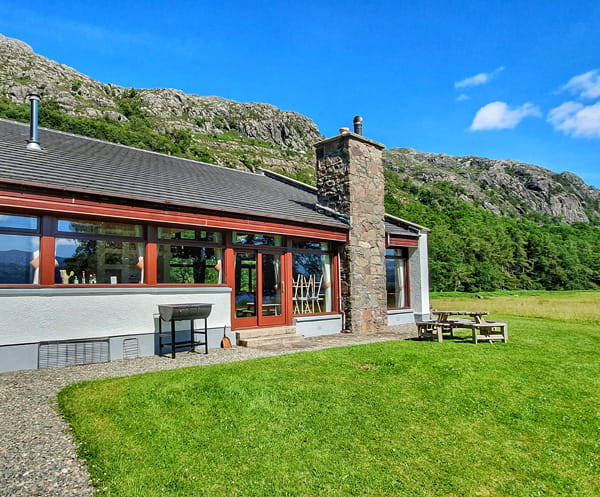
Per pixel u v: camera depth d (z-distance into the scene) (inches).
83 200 262.4
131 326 288.2
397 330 474.0
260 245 387.5
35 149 329.7
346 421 172.2
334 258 462.3
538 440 161.3
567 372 258.7
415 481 128.9
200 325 325.7
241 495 117.7
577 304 916.0
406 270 577.9
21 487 114.5
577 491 126.7
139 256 303.7
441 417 180.5
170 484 121.5
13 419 161.9
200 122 5359.3
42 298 252.2
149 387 202.4
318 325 429.1
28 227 255.8
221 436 154.6
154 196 299.6
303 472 131.6
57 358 254.7
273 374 235.1
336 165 474.0
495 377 242.8
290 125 6668.3
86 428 155.3
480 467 139.4
